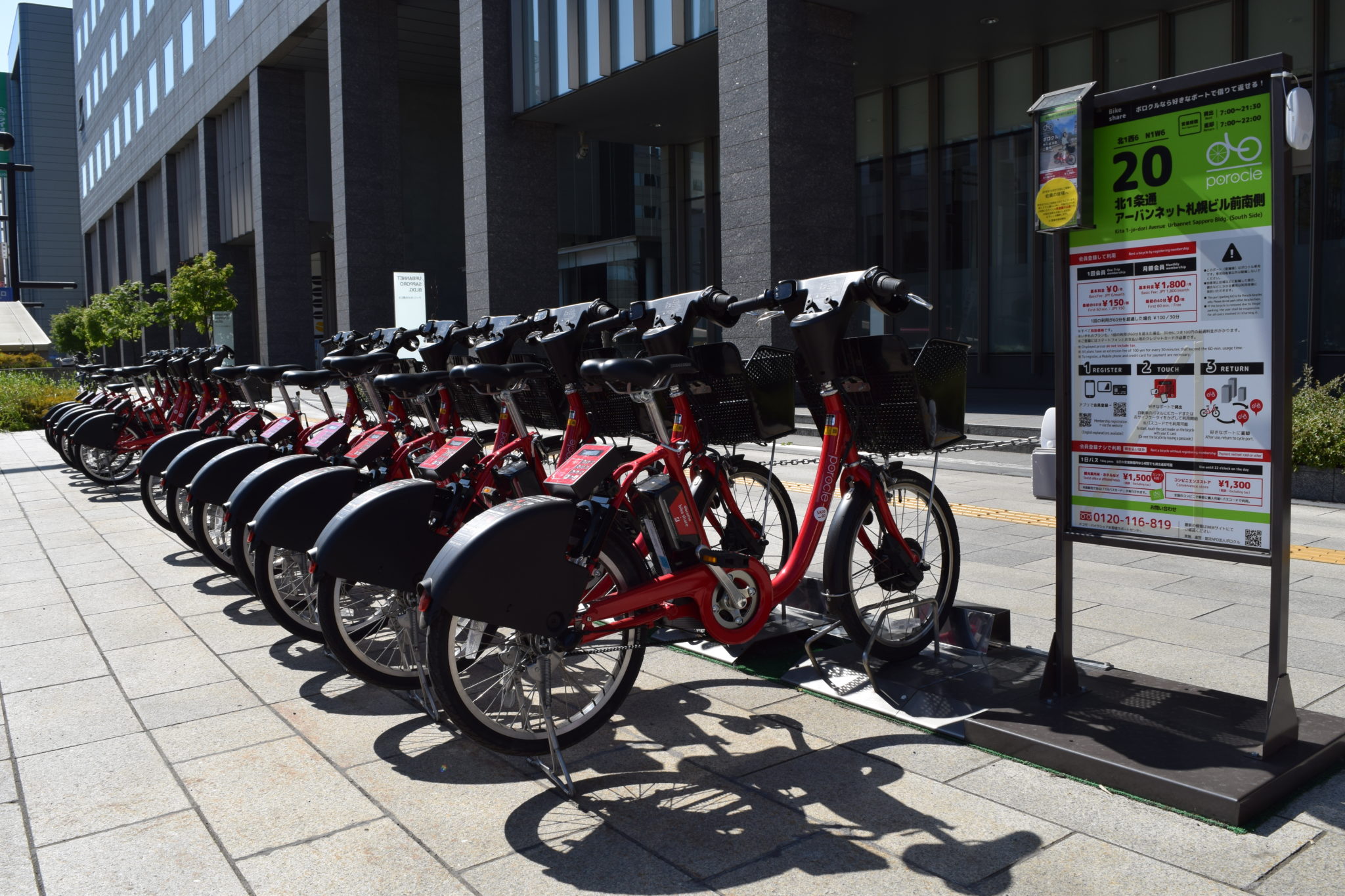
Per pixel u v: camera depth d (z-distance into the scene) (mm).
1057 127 3086
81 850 2635
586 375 3102
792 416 4078
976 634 3879
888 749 3121
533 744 2947
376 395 4551
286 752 3264
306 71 28734
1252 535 2857
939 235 17656
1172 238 2961
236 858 2576
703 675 3896
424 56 26875
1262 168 2764
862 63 16703
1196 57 14031
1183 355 2963
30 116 101312
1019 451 10477
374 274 23328
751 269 13586
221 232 34438
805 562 3588
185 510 5848
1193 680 3586
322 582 3436
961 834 2568
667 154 22750
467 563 2729
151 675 4043
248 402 6367
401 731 3430
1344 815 2604
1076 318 3182
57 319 45156
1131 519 3104
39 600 5270
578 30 17266
